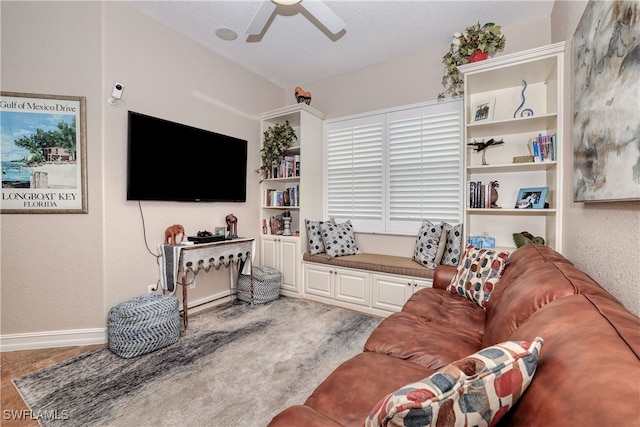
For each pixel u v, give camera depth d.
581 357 0.56
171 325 2.30
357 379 1.13
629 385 0.45
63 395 1.70
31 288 2.26
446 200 3.13
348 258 3.28
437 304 1.99
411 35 2.97
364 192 3.66
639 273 1.03
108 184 2.42
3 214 2.19
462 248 2.76
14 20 2.17
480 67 2.48
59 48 2.27
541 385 0.57
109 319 2.23
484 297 1.91
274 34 2.96
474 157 2.93
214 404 1.63
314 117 3.78
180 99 2.93
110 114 2.42
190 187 2.97
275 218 3.88
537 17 2.67
